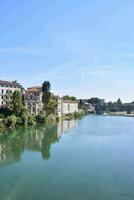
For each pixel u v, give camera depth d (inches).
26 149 3011.8
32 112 6638.8
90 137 4003.4
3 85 5954.7
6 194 1676.9
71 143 3442.4
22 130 4576.8
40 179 1953.7
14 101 5078.7
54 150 2974.9
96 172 2142.0
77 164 2374.5
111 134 4404.5
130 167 2285.9
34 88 7775.6
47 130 4756.4
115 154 2795.3
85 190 1755.7
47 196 1657.2
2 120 4547.2
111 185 1844.2
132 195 1683.1
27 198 1622.8
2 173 2089.1
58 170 2190.0
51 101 6658.5
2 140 3531.0
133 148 3122.5
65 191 1733.5
